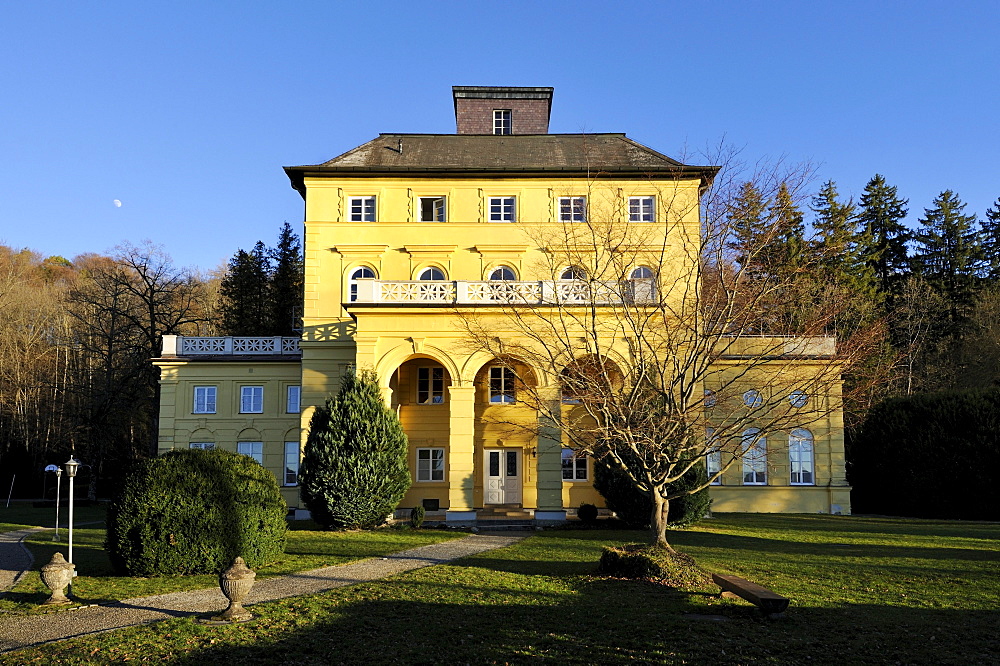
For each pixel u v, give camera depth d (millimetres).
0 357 53000
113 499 16406
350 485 24094
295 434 33438
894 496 33875
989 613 12148
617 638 10633
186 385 33875
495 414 30812
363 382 25375
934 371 45250
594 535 23031
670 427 15906
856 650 10031
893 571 16094
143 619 12062
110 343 47250
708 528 24656
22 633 11344
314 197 31578
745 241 18547
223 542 16062
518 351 22141
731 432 17516
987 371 42688
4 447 53938
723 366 23016
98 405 46531
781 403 18734
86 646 10477
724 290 17219
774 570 16188
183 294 51469
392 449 24953
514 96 36719
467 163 32281
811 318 24141
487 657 9914
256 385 33875
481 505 30391
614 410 16484
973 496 31281
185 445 33438
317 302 30922
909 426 33969
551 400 19188
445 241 31297
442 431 31031
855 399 23562
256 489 17047
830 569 16359
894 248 56281
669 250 28156
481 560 17734
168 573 15773
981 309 46531
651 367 18078
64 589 14078
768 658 9703
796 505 31609
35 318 56688
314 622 11656
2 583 15797
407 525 25812
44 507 42812
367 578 15445
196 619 11867
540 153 33281
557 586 14336
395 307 26453
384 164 32031
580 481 30484
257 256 58531
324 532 24047
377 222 31375
